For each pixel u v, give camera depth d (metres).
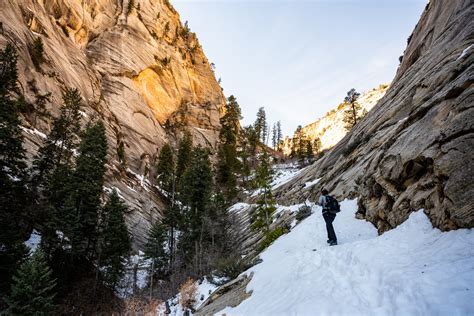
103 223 28.97
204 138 78.31
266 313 6.59
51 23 53.47
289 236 14.43
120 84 62.81
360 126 26.89
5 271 20.33
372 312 4.55
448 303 3.92
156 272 30.95
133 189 43.47
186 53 101.94
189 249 31.41
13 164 23.98
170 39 95.81
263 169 28.05
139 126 59.91
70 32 59.59
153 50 79.62
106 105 55.22
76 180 27.78
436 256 5.23
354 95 68.69
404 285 4.73
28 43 41.53
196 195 32.75
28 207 25.48
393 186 9.21
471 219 5.38
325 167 30.00
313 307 5.33
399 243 6.60
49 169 29.38
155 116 70.50
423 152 7.76
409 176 8.53
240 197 53.56
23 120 33.75
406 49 32.03
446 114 7.79
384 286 5.09
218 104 102.75
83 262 28.48
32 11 47.75
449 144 6.81
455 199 5.87
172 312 18.73
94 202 28.05
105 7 74.00
